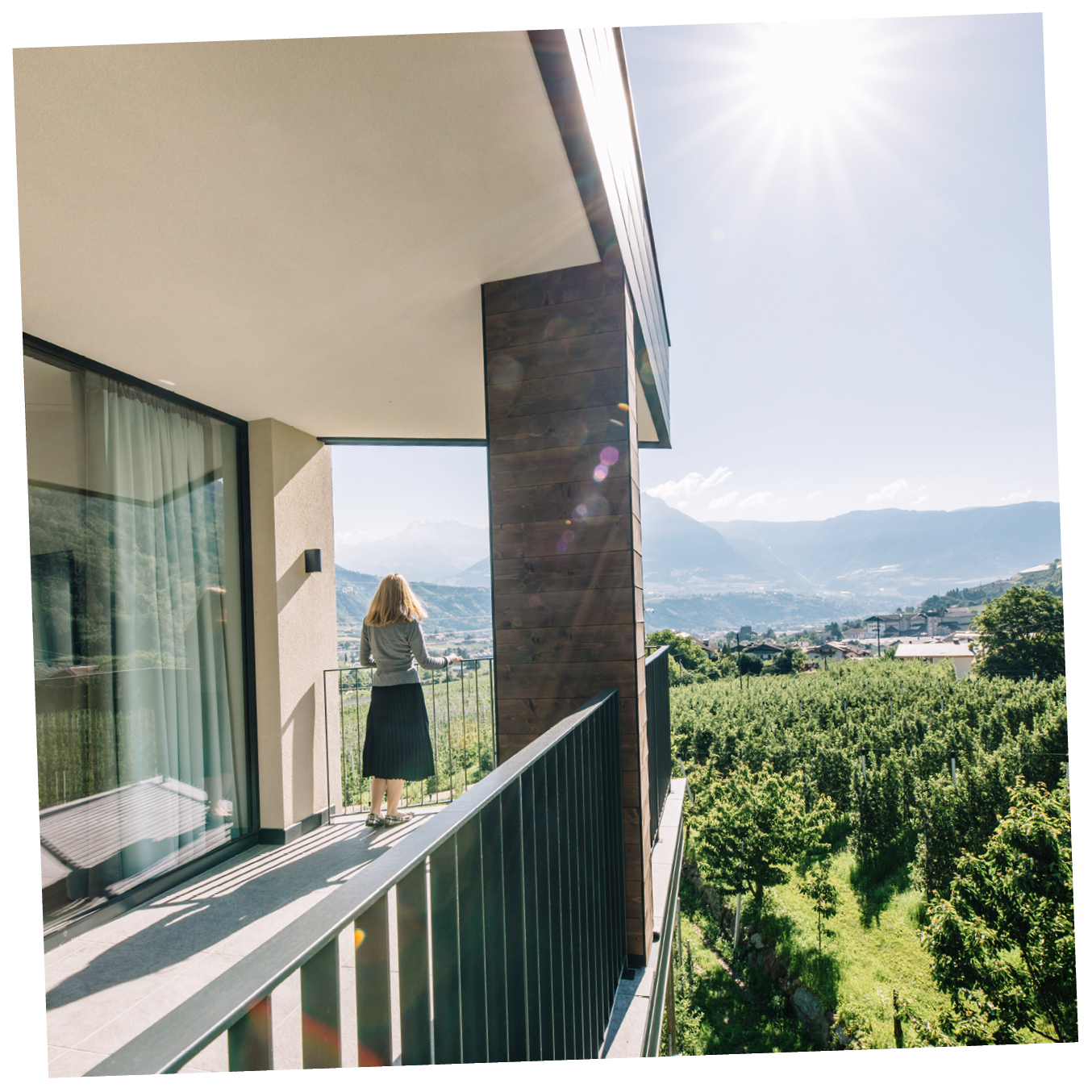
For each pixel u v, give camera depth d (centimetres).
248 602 435
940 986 2284
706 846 3139
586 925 192
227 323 297
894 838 3278
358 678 511
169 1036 47
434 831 97
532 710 263
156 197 208
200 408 405
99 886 306
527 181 209
